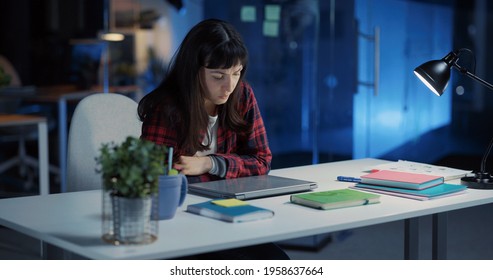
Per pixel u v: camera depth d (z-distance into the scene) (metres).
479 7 7.51
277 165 4.66
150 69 5.06
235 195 1.96
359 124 4.84
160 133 2.22
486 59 7.48
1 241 3.92
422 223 4.44
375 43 4.69
